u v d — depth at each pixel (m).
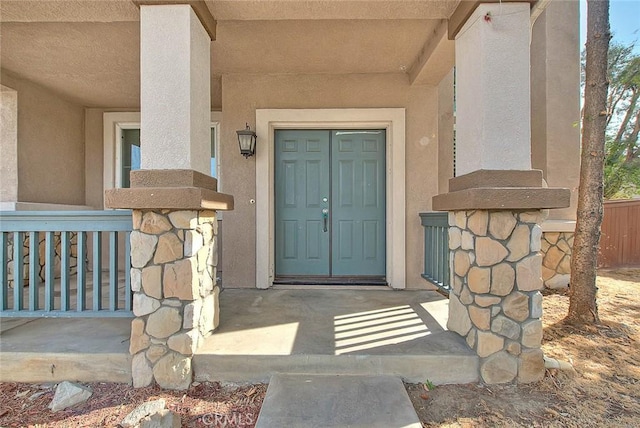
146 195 2.31
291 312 3.32
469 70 2.62
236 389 2.35
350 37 3.49
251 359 2.40
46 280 2.63
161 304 2.40
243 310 3.38
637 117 9.62
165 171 2.40
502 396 2.25
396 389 2.21
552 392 2.27
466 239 2.57
